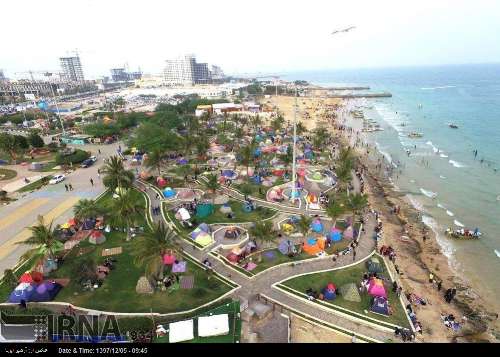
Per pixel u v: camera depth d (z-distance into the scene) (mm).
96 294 39750
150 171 81938
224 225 57125
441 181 90875
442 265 53938
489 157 109625
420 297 43938
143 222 58031
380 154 116312
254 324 35719
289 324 35719
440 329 38250
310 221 52781
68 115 181750
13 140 95375
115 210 50688
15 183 78750
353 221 57500
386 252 50906
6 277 40688
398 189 85938
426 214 71938
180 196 68938
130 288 40875
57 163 91938
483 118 172250
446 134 142875
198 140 97688
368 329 36062
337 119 187250
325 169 89438
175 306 37812
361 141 134625
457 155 113375
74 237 52156
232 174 80250
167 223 57719
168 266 44688
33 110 192000
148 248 39500
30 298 38312
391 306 39750
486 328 40062
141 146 95312
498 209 73875
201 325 33469
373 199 78062
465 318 41312
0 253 49344
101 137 121375
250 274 44000
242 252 47500
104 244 50594
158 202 66688
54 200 68312
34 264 44562
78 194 71125
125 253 48250
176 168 86875
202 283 42062
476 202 77625
